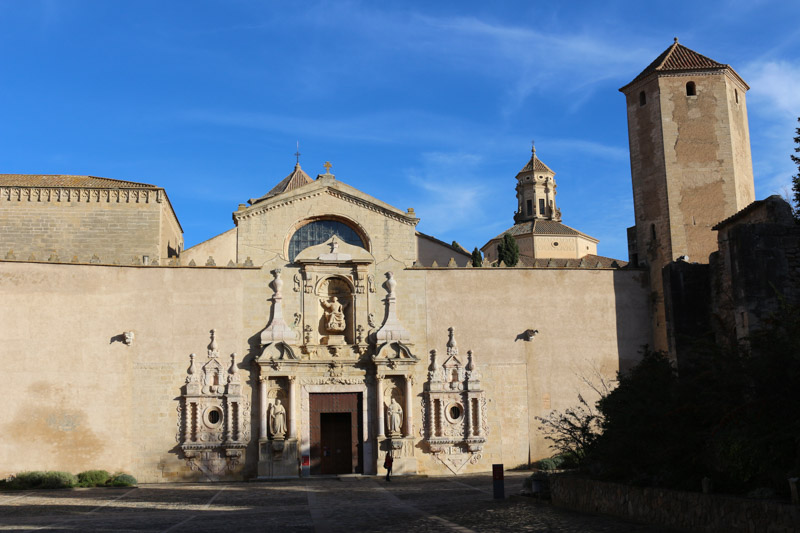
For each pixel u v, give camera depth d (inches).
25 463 1550.2
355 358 1745.8
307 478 1670.8
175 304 1700.3
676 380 980.6
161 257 1963.6
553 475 1115.9
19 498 1320.1
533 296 1804.9
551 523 878.4
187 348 1686.8
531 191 3745.1
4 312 1590.8
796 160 1242.0
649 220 1833.2
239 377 1699.1
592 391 1772.9
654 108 1846.7
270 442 1665.8
